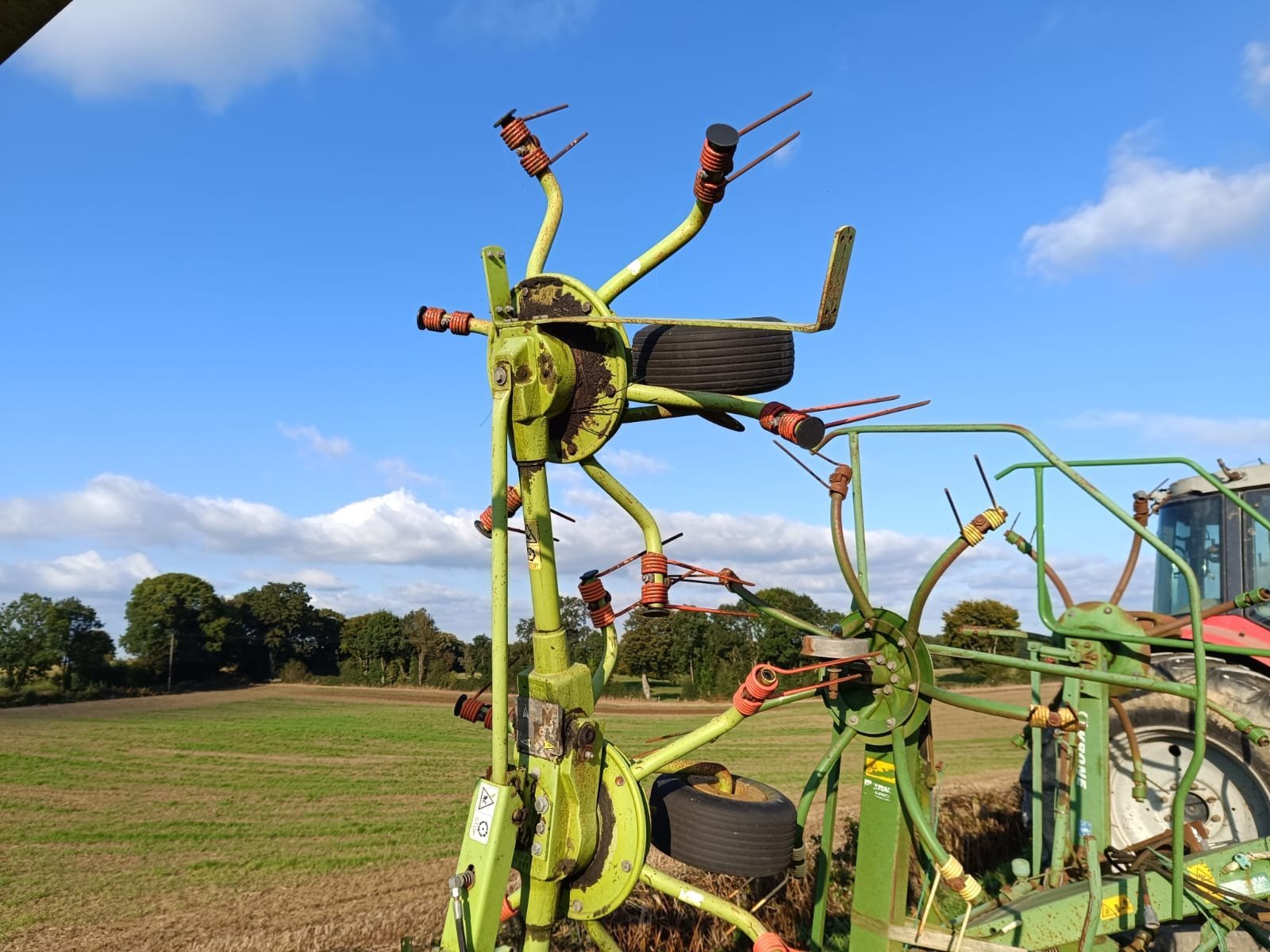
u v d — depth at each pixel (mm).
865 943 4711
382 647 74188
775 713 38781
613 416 3773
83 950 8805
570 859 3758
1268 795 6145
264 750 27047
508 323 3877
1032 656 6012
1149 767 6801
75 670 63781
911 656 4652
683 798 4145
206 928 9453
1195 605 4668
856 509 5215
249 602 82688
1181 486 8438
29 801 18203
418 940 8398
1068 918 5043
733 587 4973
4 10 1939
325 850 13742
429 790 20109
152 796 19062
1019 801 11273
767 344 3918
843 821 11719
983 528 4625
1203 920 5395
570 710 3822
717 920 7242
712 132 3451
